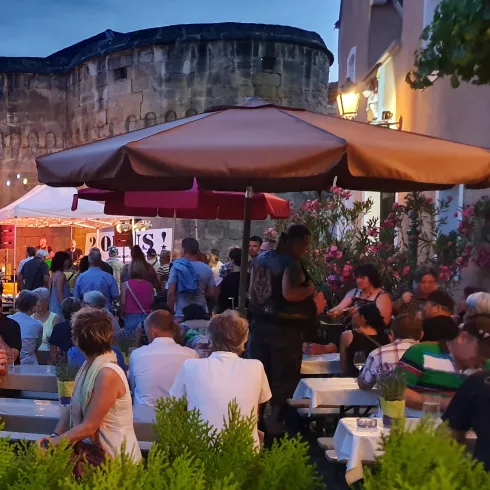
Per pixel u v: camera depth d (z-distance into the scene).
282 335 6.48
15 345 7.09
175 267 9.77
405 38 12.31
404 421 2.61
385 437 2.65
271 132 5.36
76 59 31.28
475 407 3.89
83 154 5.58
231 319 4.68
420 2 11.41
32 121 31.98
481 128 9.11
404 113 12.35
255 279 6.61
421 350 5.04
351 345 6.61
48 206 15.24
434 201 10.88
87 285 10.70
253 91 28.42
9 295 17.31
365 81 15.29
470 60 6.09
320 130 5.31
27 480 2.54
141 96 28.95
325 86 31.06
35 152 32.06
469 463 2.50
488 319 4.64
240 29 28.27
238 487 2.62
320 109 30.50
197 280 9.84
